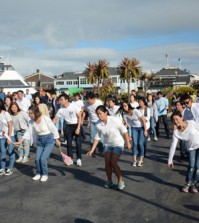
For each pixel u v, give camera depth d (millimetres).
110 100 9508
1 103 7570
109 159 6324
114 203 5707
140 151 8359
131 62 51062
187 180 6203
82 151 10586
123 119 8766
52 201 5891
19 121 8953
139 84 78750
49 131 7215
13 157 7844
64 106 8461
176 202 5672
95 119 9766
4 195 6285
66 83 88875
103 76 52125
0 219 5117
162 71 83938
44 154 7164
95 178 7309
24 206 5676
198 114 7746
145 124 8133
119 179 6367
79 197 6066
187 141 6094
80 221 4969
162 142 12078
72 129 8531
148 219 4969
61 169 8164
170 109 23188
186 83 76688
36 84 95562
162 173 7633
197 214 5117
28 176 7629
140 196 6031
